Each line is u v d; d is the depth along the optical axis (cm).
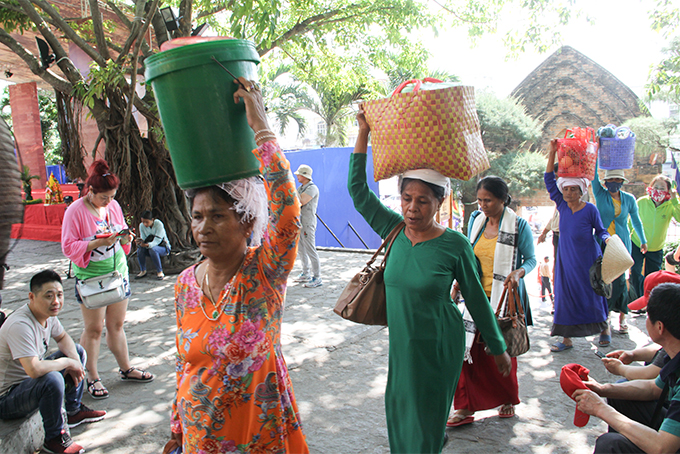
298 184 791
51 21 944
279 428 180
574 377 246
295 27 1139
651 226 627
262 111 176
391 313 250
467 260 243
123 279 414
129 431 363
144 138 975
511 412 369
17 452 316
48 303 330
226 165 176
